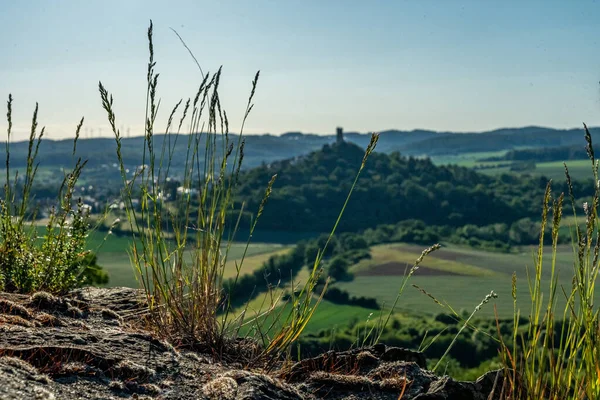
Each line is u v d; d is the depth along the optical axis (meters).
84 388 2.09
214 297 3.06
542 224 2.26
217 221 3.11
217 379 2.33
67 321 2.92
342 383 2.68
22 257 3.63
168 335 2.96
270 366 2.89
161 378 2.34
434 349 35.41
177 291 3.13
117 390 2.14
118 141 3.04
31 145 3.73
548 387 2.41
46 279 3.60
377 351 3.02
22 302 3.09
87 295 3.71
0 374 1.95
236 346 3.01
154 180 3.09
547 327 2.26
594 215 2.19
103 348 2.49
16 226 3.73
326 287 2.95
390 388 2.67
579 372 2.21
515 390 2.49
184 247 3.12
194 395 2.24
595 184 2.19
